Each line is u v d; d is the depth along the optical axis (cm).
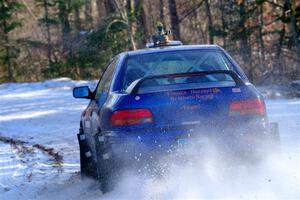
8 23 13000
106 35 11388
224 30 9875
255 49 9806
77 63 11900
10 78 13125
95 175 2094
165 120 1623
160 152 1609
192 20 12912
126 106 1634
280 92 5306
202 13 12719
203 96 1641
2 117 5159
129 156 1617
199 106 1630
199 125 1620
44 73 12525
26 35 13512
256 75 9100
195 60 1845
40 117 4916
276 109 3831
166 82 1742
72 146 3241
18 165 2700
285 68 8475
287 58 8656
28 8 13500
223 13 9994
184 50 1886
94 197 1770
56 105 5738
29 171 2511
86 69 11994
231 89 1659
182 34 12888
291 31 8681
